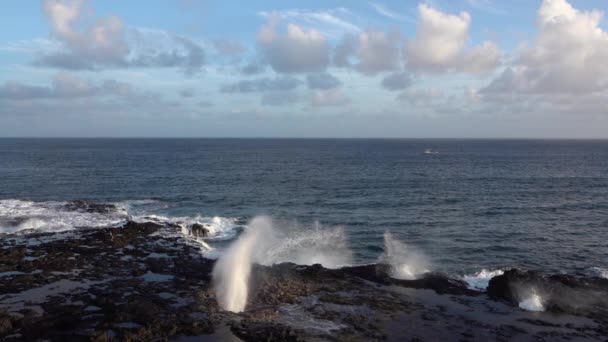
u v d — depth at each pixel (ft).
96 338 55.67
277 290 74.59
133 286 75.92
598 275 91.86
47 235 112.37
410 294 76.33
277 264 89.15
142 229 118.21
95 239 106.93
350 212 153.07
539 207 165.58
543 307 71.72
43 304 67.36
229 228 130.11
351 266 90.63
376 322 64.23
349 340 58.13
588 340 61.05
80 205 155.12
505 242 116.57
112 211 147.84
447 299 74.69
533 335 62.08
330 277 82.69
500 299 75.25
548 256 105.81
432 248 110.11
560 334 62.69
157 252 99.14
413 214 149.89
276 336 57.93
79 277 80.18
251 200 177.27
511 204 171.22
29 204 157.28
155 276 82.12
